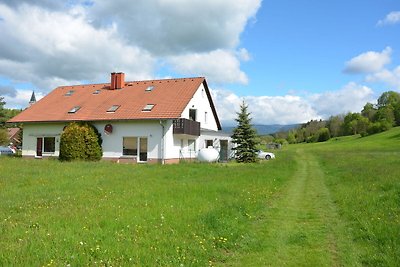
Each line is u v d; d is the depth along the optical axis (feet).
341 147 255.91
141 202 38.09
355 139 351.46
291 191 51.06
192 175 66.39
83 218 30.30
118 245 23.18
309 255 23.26
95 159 105.81
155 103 109.91
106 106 115.85
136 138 106.63
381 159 110.22
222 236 26.48
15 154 146.20
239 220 31.55
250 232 28.48
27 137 122.93
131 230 27.04
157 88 121.19
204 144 124.06
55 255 21.16
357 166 85.51
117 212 32.71
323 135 422.00
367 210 34.14
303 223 31.78
